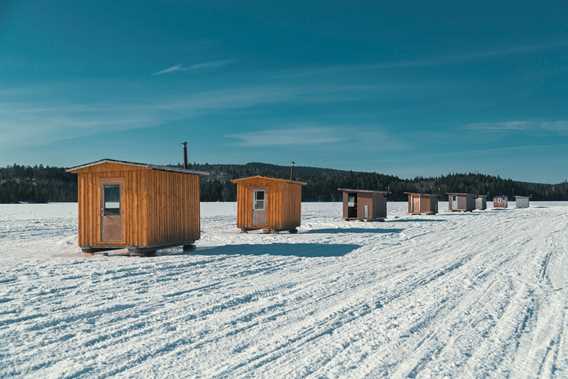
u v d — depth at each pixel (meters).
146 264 11.76
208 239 19.88
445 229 26.25
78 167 14.49
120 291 8.68
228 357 5.39
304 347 5.80
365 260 13.66
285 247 16.55
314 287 9.54
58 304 7.57
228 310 7.54
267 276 10.73
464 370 5.11
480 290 9.49
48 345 5.68
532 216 42.09
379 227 28.03
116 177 14.26
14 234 22.25
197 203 16.53
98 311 7.20
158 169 14.32
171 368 5.02
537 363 5.33
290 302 8.19
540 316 7.47
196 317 7.05
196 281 9.88
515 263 13.32
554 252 15.80
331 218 39.25
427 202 47.62
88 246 14.44
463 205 56.22
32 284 9.11
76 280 9.60
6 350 5.48
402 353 5.64
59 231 24.41
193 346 5.75
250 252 14.98
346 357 5.47
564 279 10.79
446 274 11.45
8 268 10.97
